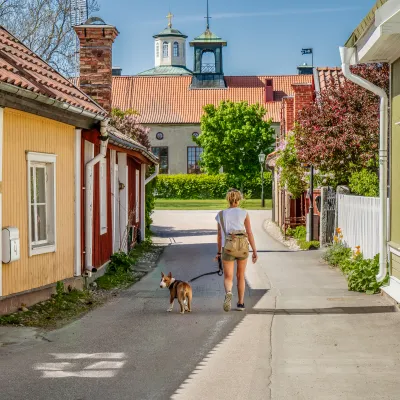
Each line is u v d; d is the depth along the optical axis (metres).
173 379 7.57
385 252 13.48
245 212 11.84
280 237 30.70
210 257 22.22
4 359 8.41
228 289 11.73
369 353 8.74
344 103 22.48
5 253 10.64
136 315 11.61
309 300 13.05
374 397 6.88
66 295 12.96
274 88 86.75
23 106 11.11
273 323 10.80
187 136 82.38
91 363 8.25
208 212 51.97
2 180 10.73
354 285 14.19
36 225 12.23
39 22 35.94
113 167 18.95
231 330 10.27
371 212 17.16
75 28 21.86
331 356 8.60
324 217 24.22
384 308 11.95
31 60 14.48
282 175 28.56
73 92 14.42
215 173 72.19
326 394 7.00
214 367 8.09
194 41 85.88
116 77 86.62
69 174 13.68
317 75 30.62
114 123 33.91
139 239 26.84
